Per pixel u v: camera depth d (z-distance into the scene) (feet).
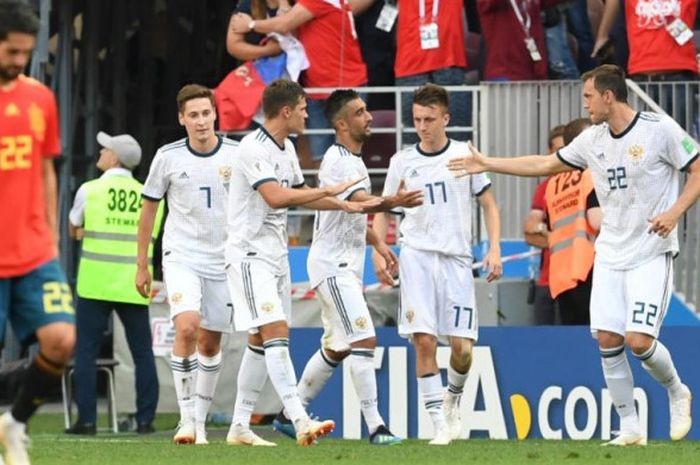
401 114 164.86
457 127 163.84
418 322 123.65
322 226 122.93
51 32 183.62
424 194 124.06
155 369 152.46
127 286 150.30
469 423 139.95
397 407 140.26
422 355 124.16
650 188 113.80
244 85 167.43
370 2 170.19
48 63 175.73
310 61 166.91
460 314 124.67
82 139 190.39
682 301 150.30
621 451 108.47
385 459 99.86
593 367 137.69
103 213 150.41
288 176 117.39
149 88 201.46
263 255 116.47
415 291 123.95
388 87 168.35
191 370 123.34
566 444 121.39
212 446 115.75
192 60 207.21
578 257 144.97
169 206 125.18
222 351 162.09
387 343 140.46
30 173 80.28
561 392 138.51
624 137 113.60
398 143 164.96
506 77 166.40
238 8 169.78
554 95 163.73
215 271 124.47
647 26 159.74
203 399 125.39
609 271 115.85
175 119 206.28
